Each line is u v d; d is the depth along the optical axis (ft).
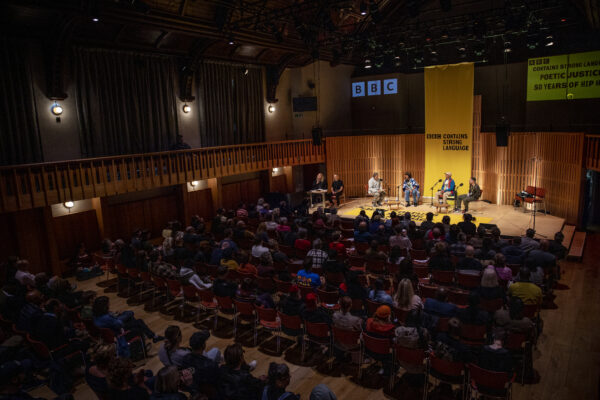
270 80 58.44
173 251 29.19
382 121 63.52
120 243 31.22
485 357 15.60
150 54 44.96
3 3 28.76
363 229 31.63
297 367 20.79
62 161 34.99
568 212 42.75
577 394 17.95
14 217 33.86
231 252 27.78
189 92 49.03
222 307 24.11
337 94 63.98
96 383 14.92
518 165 48.37
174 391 12.64
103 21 34.55
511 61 52.80
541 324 22.24
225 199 54.70
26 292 23.88
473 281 23.97
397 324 20.43
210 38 43.68
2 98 34.65
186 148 46.21
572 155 41.63
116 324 19.83
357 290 21.49
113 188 38.86
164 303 29.35
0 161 34.91
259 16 40.91
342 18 50.80
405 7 53.98
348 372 20.25
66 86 38.65
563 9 46.83
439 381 19.12
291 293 20.92
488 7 51.85
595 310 25.88
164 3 36.94
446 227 34.42
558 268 30.07
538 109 50.29
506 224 41.32
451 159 51.24
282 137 61.82
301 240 30.12
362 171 59.98
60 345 19.24
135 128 44.42
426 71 50.70
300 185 65.05
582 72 44.73
